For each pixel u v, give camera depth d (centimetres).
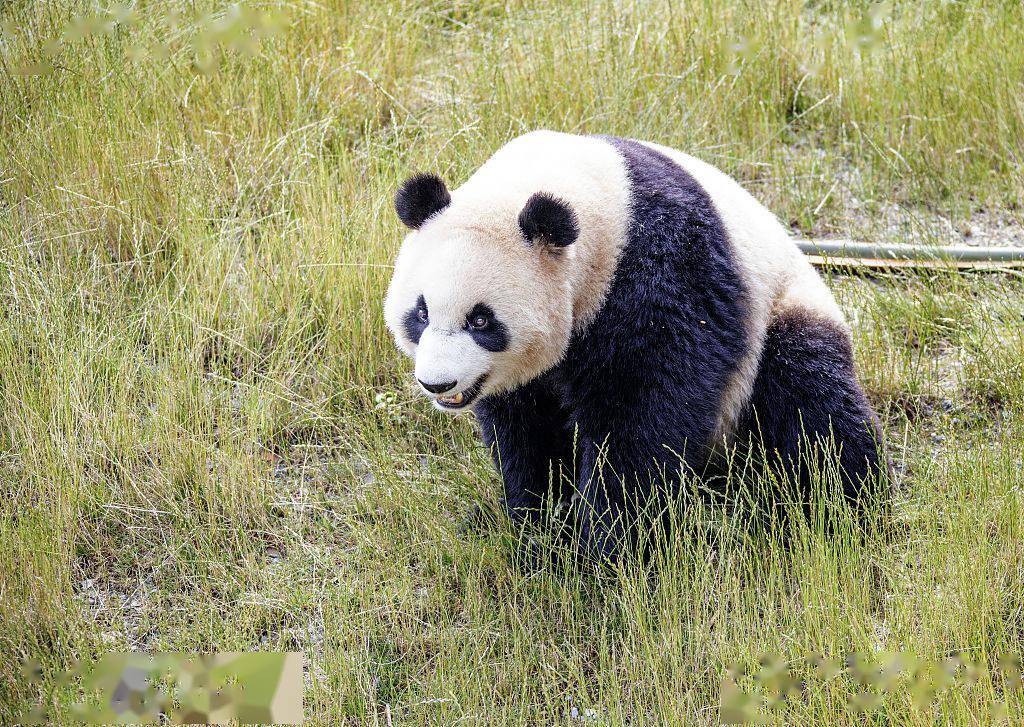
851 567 845
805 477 925
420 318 804
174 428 1005
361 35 1484
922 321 1141
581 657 846
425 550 925
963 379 1098
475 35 1581
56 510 938
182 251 1157
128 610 904
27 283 1119
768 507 941
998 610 834
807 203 1325
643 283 830
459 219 801
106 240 1219
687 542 852
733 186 945
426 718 809
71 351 1049
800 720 760
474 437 1033
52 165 1255
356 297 1110
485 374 810
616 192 849
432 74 1500
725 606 828
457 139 1304
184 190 1222
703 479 963
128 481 988
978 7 1592
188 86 1355
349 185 1239
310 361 1110
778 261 926
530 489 939
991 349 1088
